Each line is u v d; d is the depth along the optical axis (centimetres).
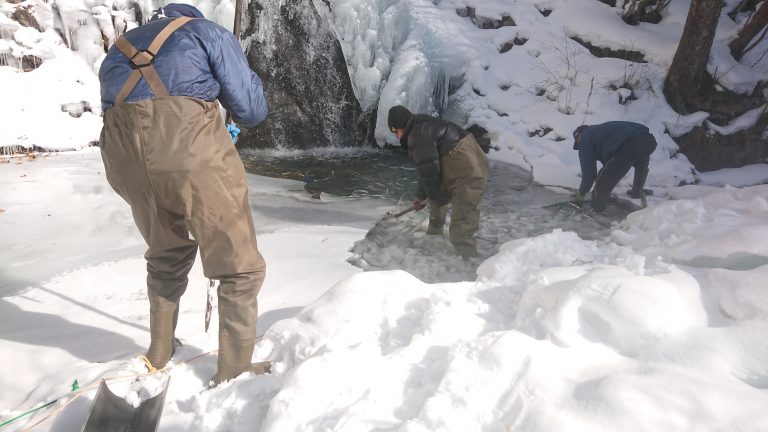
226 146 203
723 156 815
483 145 875
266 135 883
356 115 927
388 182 719
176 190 193
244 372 212
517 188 684
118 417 193
